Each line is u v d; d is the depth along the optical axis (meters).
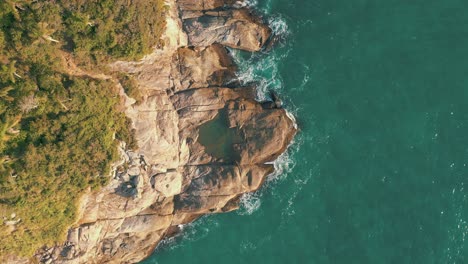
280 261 58.91
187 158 58.16
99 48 51.28
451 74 59.72
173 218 58.56
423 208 58.03
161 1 53.53
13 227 51.53
